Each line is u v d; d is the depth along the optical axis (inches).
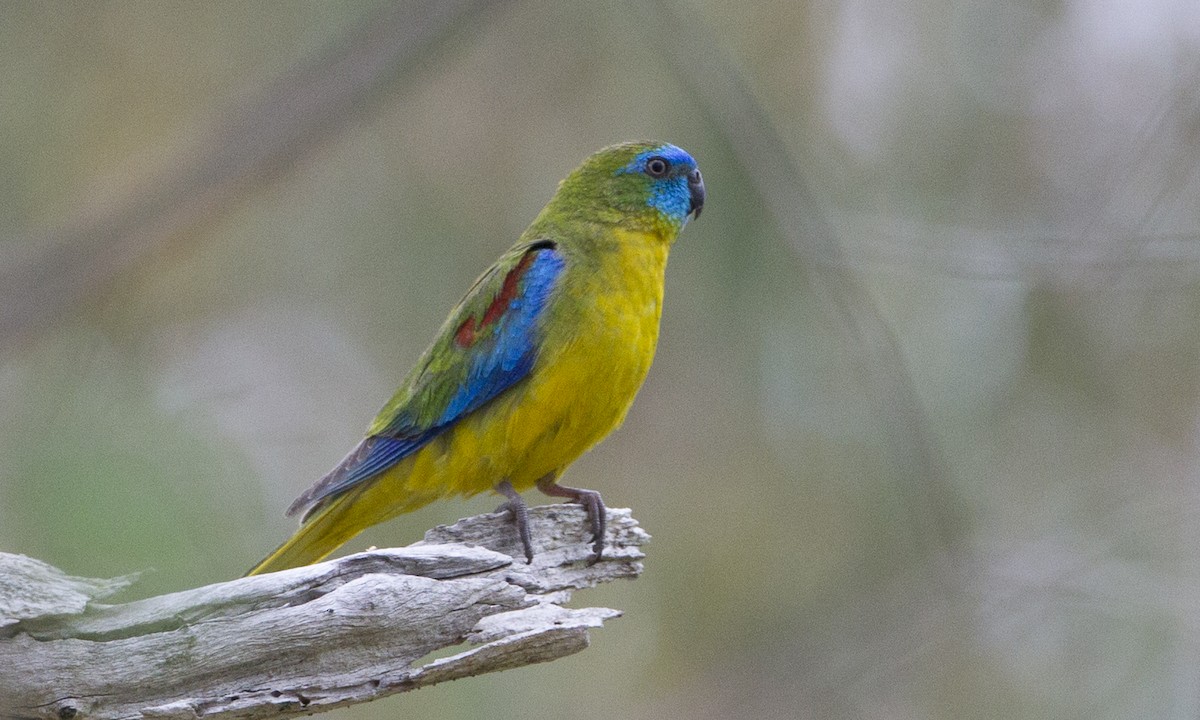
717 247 515.2
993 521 549.6
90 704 264.5
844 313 456.8
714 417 569.9
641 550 350.6
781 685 568.7
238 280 556.1
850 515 575.2
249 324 548.7
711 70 453.1
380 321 554.3
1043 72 578.6
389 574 283.6
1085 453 575.2
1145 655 536.7
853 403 541.3
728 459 576.7
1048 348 576.1
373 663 282.5
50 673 262.1
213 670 271.4
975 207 558.6
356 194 561.3
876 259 491.8
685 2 510.6
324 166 560.1
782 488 574.6
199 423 368.2
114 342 500.4
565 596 343.3
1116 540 544.7
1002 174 564.1
